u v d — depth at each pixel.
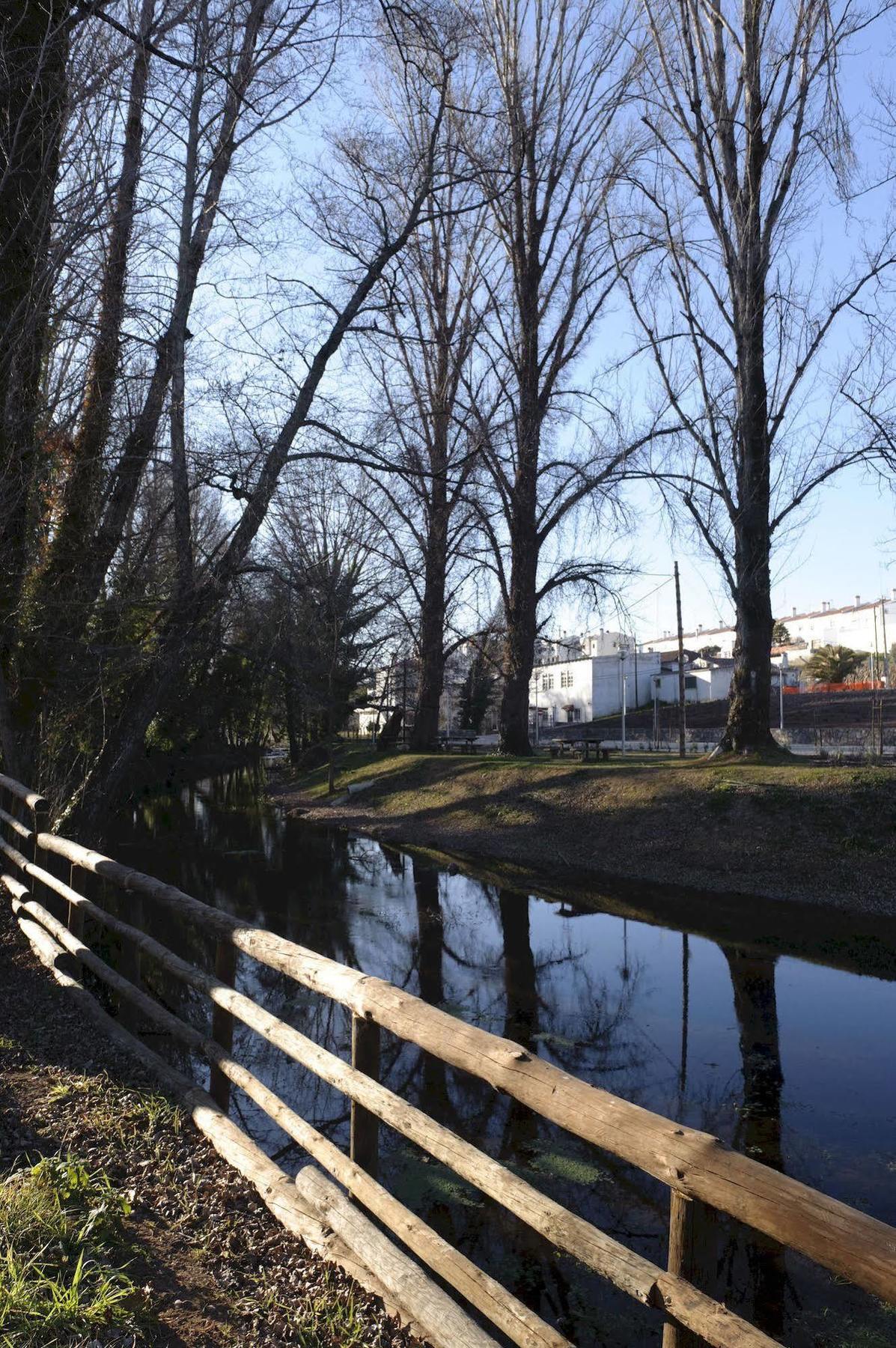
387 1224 3.26
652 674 65.50
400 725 41.44
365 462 15.32
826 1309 4.77
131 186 12.80
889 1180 6.23
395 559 31.31
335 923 14.07
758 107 19.81
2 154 11.35
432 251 27.14
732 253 20.44
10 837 9.69
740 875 15.95
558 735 57.75
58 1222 3.55
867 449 18.75
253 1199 4.02
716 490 20.69
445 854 20.33
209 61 13.33
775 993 10.59
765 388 20.58
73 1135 4.52
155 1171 4.24
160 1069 5.25
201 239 13.70
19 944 8.02
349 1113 7.01
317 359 14.93
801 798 17.14
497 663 30.22
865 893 14.44
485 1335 2.73
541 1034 9.27
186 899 5.41
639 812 19.20
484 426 22.80
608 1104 2.44
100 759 13.53
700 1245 2.20
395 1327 3.13
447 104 18.77
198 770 47.25
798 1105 7.49
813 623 88.06
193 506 18.59
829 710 47.91
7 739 12.23
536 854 19.30
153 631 14.20
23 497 12.16
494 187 18.81
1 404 11.55
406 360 27.33
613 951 12.48
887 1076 8.09
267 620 21.02
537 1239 5.38
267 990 10.44
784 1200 1.92
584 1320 4.62
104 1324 3.04
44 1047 5.74
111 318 12.98
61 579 13.06
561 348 25.92
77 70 12.06
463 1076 7.91
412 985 11.02
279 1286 3.43
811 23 18.59
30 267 11.66
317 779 37.41
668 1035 9.24
